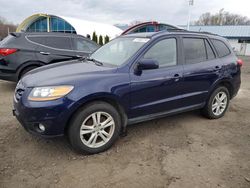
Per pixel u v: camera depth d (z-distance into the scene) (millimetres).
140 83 3541
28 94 3061
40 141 3654
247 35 39125
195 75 4184
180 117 4867
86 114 3156
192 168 3055
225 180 2830
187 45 4242
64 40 7055
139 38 4043
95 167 3037
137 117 3697
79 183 2730
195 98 4328
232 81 4883
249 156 3396
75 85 3068
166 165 3107
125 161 3186
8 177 2789
